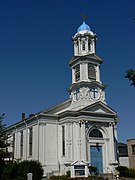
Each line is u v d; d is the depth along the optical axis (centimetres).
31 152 5550
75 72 5869
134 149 6284
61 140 5322
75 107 5528
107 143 5391
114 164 5244
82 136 5106
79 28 6097
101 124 5406
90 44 5925
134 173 5047
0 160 3816
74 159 5056
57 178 4575
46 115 5397
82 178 4103
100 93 5666
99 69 5878
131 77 1789
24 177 3691
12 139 6388
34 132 5506
